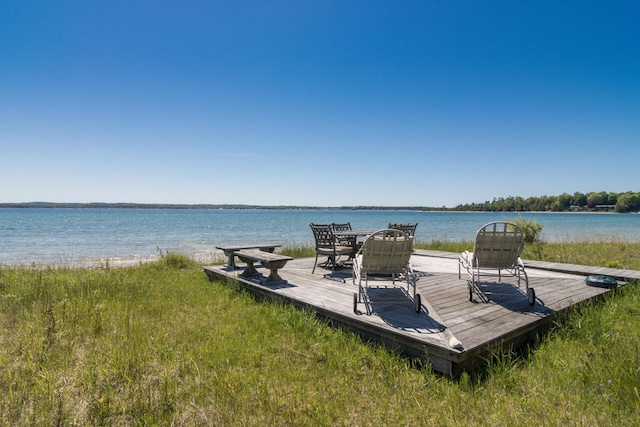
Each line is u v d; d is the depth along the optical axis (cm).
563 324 473
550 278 679
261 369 365
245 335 453
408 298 536
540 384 323
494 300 521
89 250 1986
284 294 571
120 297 645
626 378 306
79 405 289
